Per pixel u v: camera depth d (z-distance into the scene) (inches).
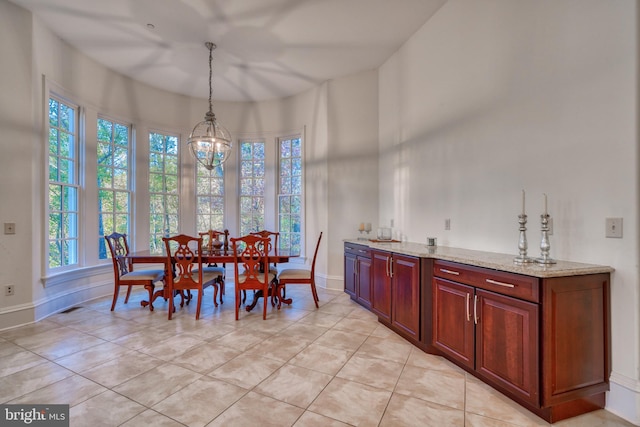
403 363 92.6
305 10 121.5
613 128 68.3
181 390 77.0
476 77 103.7
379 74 171.6
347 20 128.5
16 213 119.2
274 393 76.1
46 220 131.5
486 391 77.8
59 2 116.5
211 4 117.1
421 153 134.0
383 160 168.6
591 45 72.0
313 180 194.1
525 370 67.4
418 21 129.6
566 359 65.9
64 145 146.4
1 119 115.0
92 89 158.2
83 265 154.0
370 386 79.7
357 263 145.2
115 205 175.0
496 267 73.6
